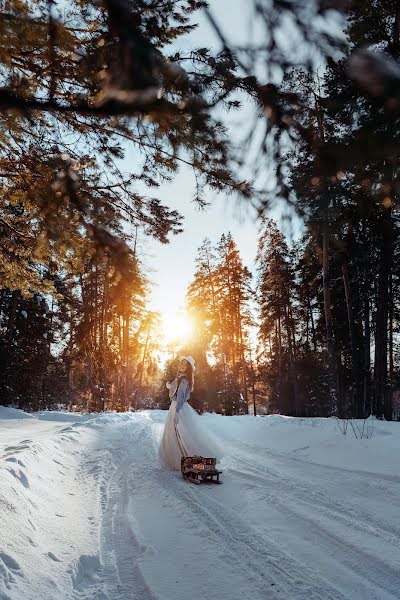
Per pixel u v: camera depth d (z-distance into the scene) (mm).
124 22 962
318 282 24875
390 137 1210
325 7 1059
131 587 2982
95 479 6066
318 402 32625
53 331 28344
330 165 1375
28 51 1682
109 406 29297
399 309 25406
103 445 9414
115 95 1041
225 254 38938
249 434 11703
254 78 1329
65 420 18172
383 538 3830
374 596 2865
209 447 7219
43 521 3865
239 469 6914
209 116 1441
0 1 1527
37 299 26391
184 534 3959
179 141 1697
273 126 1453
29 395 28578
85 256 2131
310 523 4242
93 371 25344
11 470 4508
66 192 1770
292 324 35344
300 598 2820
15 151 3072
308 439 9469
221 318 39562
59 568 3059
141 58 970
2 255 7156
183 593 2861
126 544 3746
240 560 3398
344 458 7340
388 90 1007
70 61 1608
